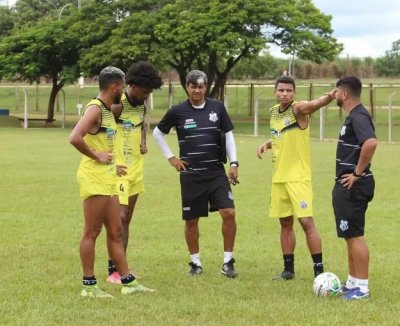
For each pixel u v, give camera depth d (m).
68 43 45.09
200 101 8.07
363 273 6.84
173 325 5.93
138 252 9.19
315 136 37.94
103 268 8.26
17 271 7.96
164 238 10.17
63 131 41.09
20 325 5.90
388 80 60.00
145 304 6.59
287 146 7.83
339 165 6.89
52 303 6.60
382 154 25.73
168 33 40.25
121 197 7.77
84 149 6.64
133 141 7.92
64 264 8.36
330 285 6.90
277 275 7.94
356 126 6.68
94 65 43.44
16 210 12.73
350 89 6.82
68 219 11.77
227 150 8.12
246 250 9.37
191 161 8.02
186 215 8.04
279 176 7.87
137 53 40.62
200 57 44.44
